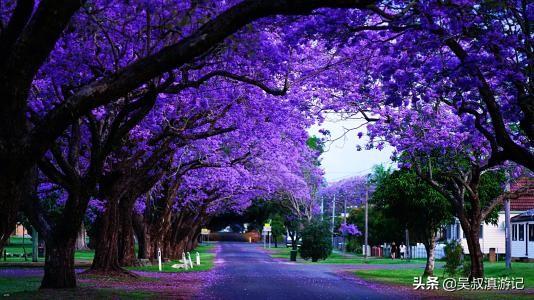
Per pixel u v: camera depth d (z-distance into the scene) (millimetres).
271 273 31938
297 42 15742
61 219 18531
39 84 18109
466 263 25625
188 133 23172
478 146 21359
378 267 40406
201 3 13055
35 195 18781
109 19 14984
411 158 23438
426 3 12758
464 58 13555
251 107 22594
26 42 8719
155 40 16219
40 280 23500
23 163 9133
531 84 14211
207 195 46031
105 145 17500
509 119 15422
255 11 8742
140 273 30375
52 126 9102
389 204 29469
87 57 15930
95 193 19062
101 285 21766
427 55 14477
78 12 14086
